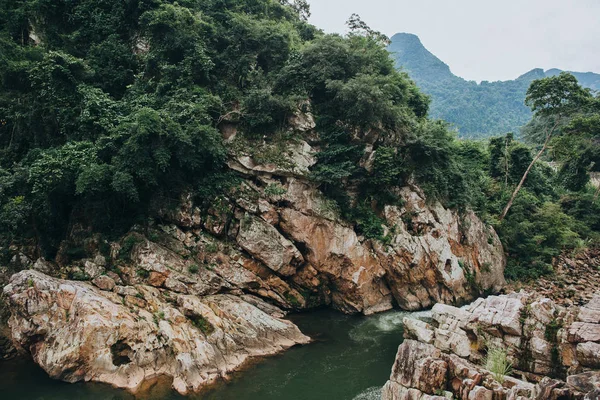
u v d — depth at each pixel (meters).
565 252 42.22
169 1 36.28
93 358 19.80
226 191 30.09
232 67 34.03
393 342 25.58
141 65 34.66
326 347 24.66
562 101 40.75
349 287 31.06
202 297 25.97
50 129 30.62
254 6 42.12
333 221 31.41
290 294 30.23
